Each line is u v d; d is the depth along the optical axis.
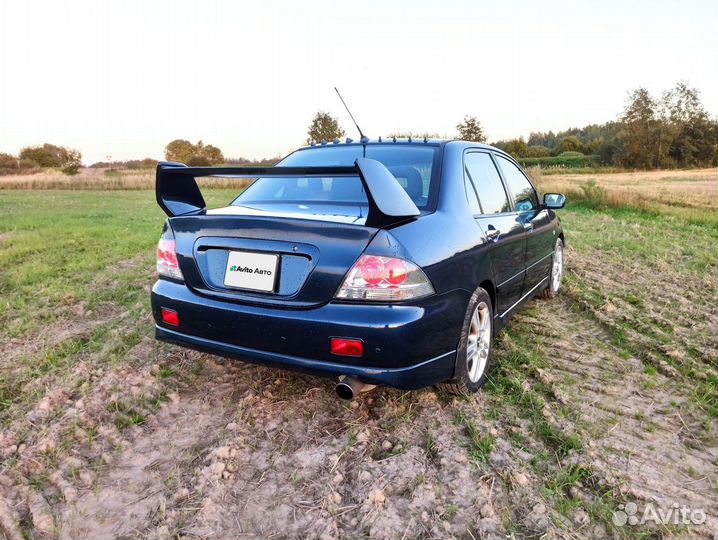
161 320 2.56
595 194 15.52
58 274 5.78
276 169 2.13
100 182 38.28
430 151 2.96
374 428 2.49
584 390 2.93
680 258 6.91
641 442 2.41
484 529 1.83
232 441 2.35
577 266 6.34
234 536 1.81
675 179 31.36
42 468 2.17
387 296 2.06
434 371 2.33
